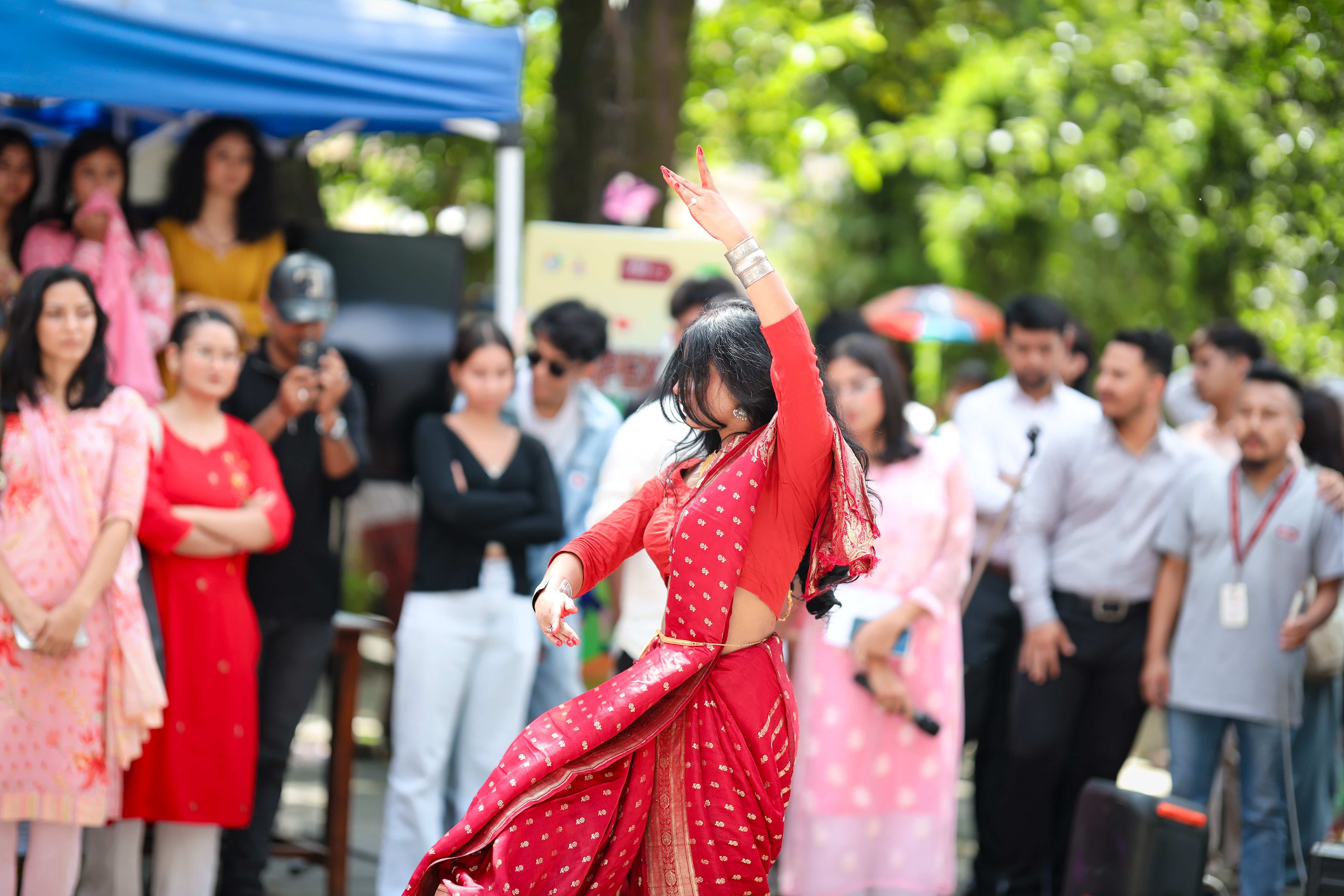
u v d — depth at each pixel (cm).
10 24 565
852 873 599
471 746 650
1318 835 668
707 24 1309
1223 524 639
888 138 1533
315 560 647
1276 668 628
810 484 384
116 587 543
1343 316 1061
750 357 394
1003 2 1532
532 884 375
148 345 652
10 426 540
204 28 609
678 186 378
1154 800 584
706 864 385
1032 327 730
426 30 670
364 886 718
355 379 726
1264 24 1085
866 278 1870
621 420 744
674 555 389
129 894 580
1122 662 676
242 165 693
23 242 668
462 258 758
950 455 628
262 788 639
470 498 629
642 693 379
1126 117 1483
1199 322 1573
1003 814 690
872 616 600
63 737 531
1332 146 1065
